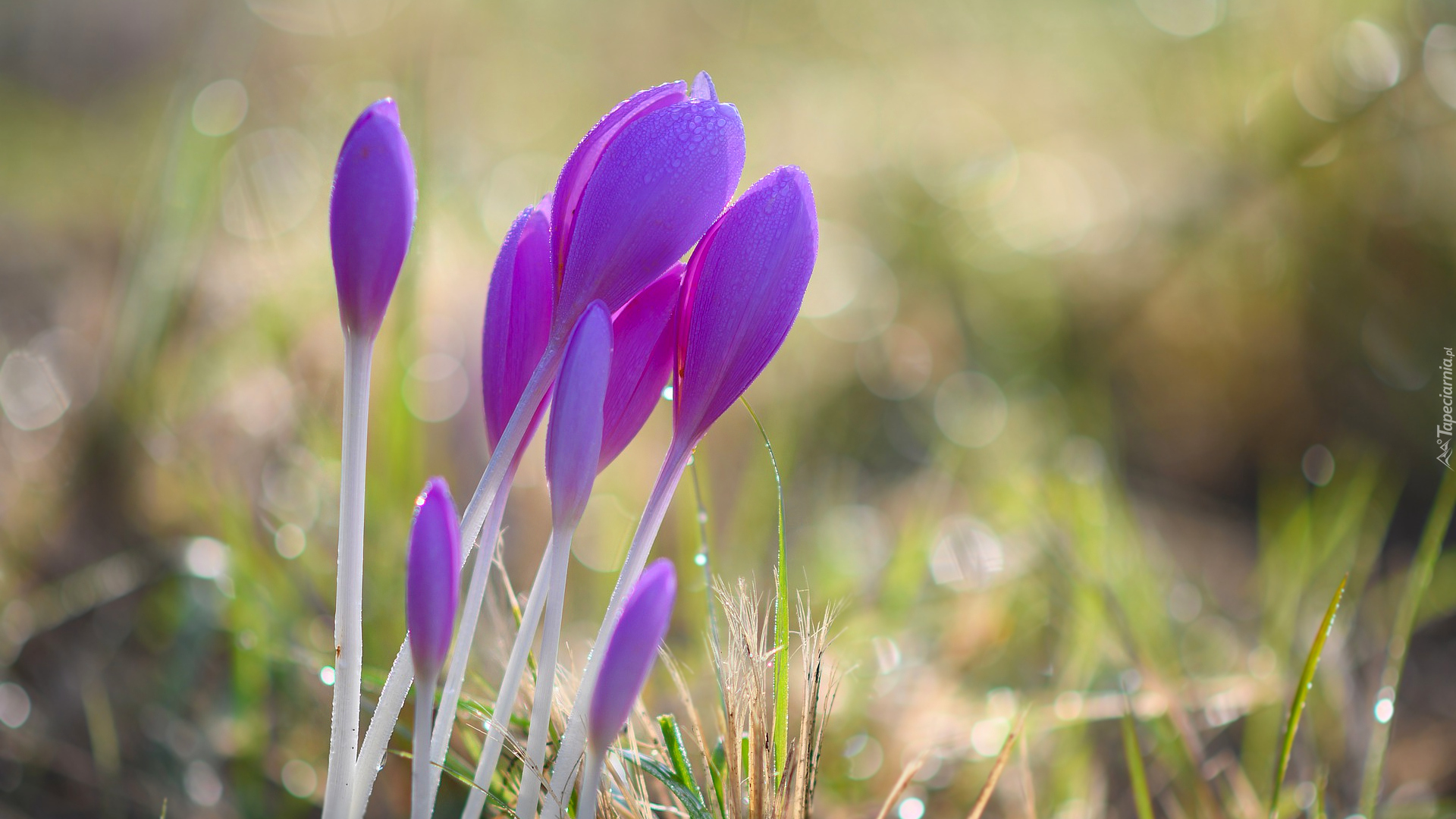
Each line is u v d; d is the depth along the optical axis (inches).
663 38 133.0
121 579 48.1
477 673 37.9
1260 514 63.9
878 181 106.2
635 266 32.2
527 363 32.7
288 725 40.4
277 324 55.9
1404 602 38.5
